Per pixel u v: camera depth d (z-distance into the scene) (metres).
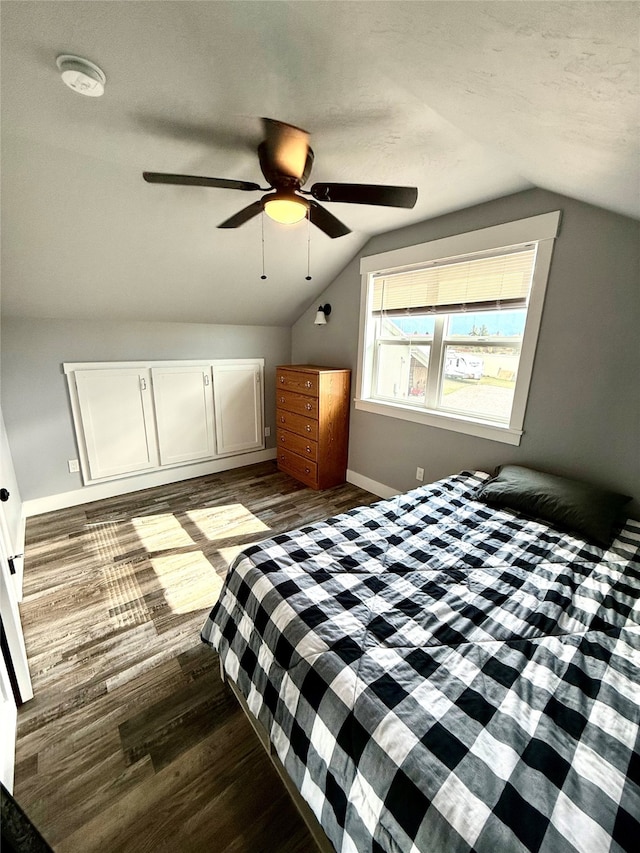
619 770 0.74
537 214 2.05
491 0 0.60
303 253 2.96
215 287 3.08
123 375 3.17
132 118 1.47
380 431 3.29
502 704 0.88
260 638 1.22
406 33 0.85
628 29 0.55
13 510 2.43
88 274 2.51
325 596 1.25
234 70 1.19
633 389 1.85
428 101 1.23
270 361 4.12
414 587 1.32
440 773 0.74
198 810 1.14
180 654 1.71
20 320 2.68
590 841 0.63
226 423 3.90
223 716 1.43
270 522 2.92
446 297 2.60
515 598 1.27
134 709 1.45
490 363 2.50
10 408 2.74
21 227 2.01
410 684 0.93
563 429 2.12
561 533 1.72
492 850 0.63
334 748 0.89
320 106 1.37
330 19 0.91
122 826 1.10
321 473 3.50
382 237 2.93
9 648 1.37
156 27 1.03
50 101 1.37
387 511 1.91
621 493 1.95
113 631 1.83
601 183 1.37
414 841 0.69
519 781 0.72
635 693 0.92
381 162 1.79
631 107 0.77
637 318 1.79
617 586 1.35
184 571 2.30
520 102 0.97
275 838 1.09
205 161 1.79
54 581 2.18
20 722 1.38
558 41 0.65
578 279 1.95
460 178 1.95
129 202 2.05
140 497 3.31
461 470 2.72
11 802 0.51
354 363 3.45
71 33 1.06
